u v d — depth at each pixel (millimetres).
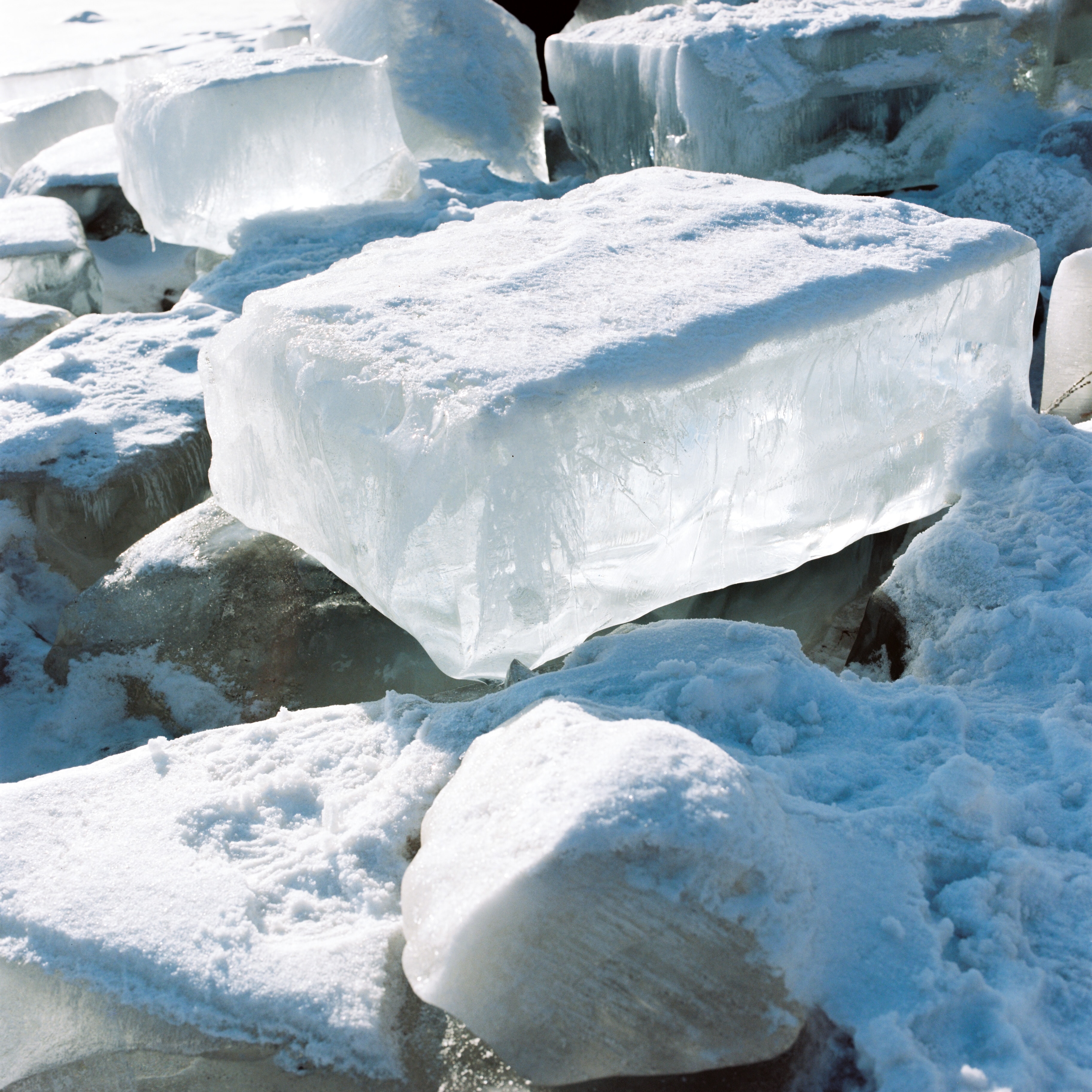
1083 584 2027
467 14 5621
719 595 2330
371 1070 1257
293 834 1541
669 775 1207
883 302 2092
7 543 2748
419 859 1347
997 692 1896
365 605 2268
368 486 1865
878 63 4398
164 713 2320
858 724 1696
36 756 2309
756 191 2662
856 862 1348
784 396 2018
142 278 5418
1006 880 1352
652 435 1842
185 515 2574
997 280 2311
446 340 1871
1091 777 1576
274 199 4266
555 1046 1211
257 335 2166
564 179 5719
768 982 1163
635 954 1169
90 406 3059
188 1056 1298
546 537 1773
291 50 4508
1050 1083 1142
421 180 4621
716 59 4371
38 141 6797
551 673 1767
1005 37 4500
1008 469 2434
